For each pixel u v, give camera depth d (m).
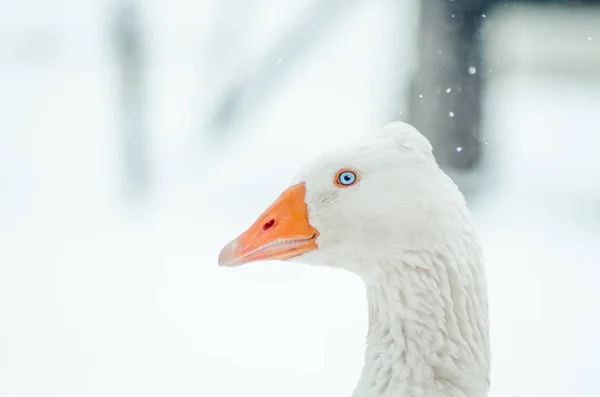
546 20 16.86
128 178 16.84
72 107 24.09
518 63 20.27
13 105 24.45
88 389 8.15
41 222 14.57
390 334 4.45
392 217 4.26
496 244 12.46
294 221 4.51
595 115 20.88
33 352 9.11
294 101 24.48
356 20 29.97
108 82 25.94
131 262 12.30
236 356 8.80
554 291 10.51
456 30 14.05
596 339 8.95
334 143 19.78
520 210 13.93
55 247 13.17
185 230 13.82
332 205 4.41
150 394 8.00
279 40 17.78
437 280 4.27
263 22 25.66
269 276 11.52
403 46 16.78
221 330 9.58
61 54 30.88
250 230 4.61
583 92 21.33
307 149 19.34
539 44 19.55
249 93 18.12
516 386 7.85
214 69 19.77
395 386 4.39
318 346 8.97
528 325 9.42
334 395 7.77
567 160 17.09
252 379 8.22
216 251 12.68
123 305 10.53
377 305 4.55
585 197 14.52
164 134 19.59
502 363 8.40
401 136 4.31
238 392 7.95
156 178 17.11
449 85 14.29
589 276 11.03
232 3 19.58
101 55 28.83
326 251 4.48
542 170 16.33
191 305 10.46
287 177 16.97
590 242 12.39
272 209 4.58
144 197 16.06
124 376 8.45
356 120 22.02
